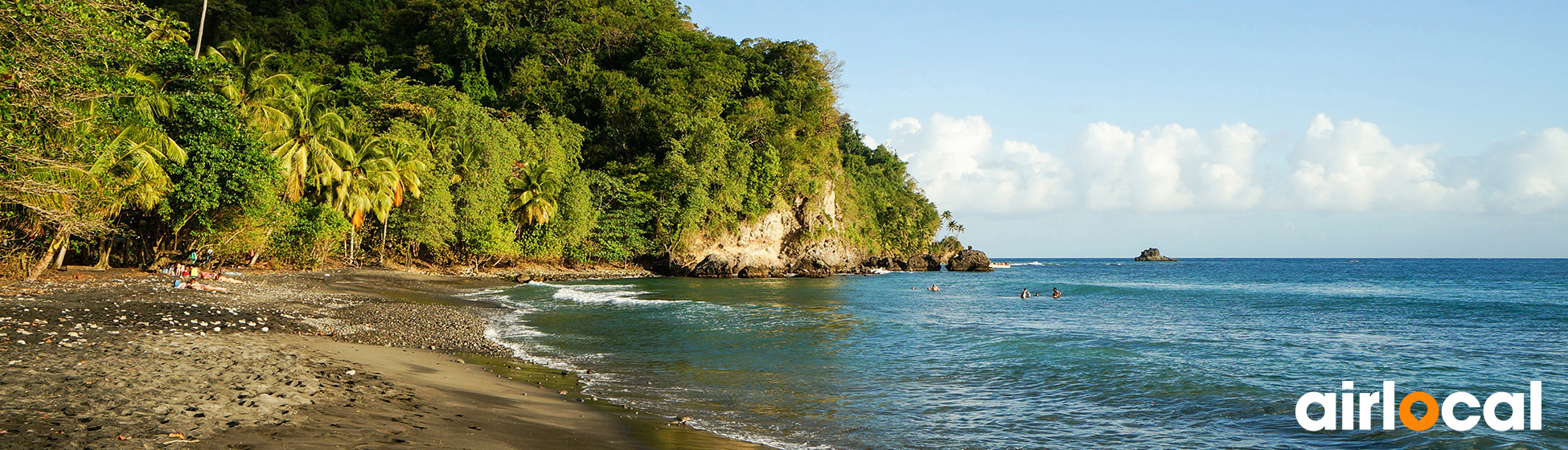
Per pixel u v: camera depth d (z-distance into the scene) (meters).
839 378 14.50
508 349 17.72
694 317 26.38
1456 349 20.62
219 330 15.89
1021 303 39.03
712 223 74.00
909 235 128.88
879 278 78.06
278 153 38.06
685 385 13.49
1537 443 9.94
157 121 27.86
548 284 49.53
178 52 27.78
